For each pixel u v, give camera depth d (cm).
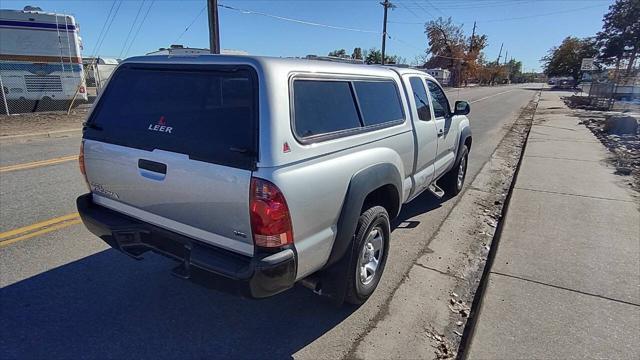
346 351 275
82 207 322
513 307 310
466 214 549
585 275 358
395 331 298
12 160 796
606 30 6294
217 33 1853
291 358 268
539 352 262
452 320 314
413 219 526
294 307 324
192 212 258
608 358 257
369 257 326
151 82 285
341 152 278
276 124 229
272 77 234
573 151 938
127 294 334
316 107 265
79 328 291
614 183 655
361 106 316
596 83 2773
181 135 258
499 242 425
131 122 289
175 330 292
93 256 394
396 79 388
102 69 2236
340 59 411
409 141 386
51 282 346
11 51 1441
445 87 6488
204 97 255
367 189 296
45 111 1578
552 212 515
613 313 303
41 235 436
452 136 541
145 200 282
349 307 326
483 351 262
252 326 300
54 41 1518
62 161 793
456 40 7181
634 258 391
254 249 239
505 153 1009
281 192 227
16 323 294
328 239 271
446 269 394
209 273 248
